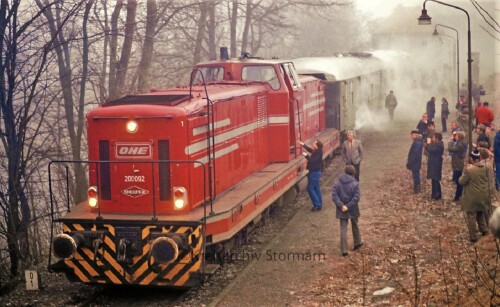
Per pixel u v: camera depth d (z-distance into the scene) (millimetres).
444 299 9312
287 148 15383
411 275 10648
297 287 10602
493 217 8148
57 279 11703
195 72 15352
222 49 15680
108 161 10469
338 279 10852
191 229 10180
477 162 11914
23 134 12547
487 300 8898
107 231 10383
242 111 13438
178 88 13211
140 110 10742
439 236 12766
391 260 11547
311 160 15633
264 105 14938
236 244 12484
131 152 10812
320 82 21656
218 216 10758
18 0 12336
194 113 11016
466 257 11125
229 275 11289
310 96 19391
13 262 12070
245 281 10953
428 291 9703
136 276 10344
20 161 13234
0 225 12039
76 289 11094
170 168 10719
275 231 14102
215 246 11281
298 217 15258
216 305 9930
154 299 10461
